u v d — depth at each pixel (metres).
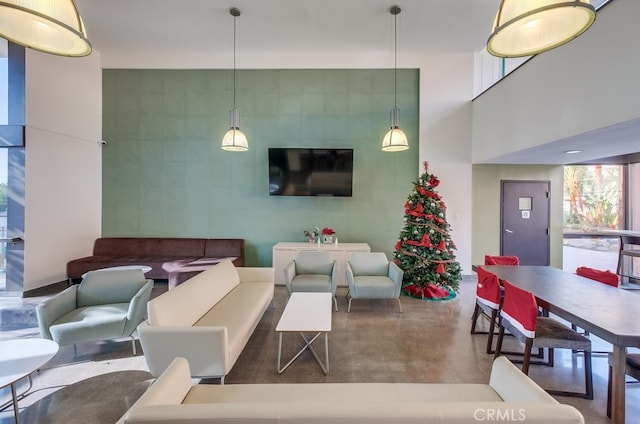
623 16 2.51
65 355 2.81
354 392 1.66
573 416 1.07
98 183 5.50
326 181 5.31
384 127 5.48
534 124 3.71
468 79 5.36
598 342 3.12
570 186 5.91
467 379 2.42
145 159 5.57
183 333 2.04
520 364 2.65
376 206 5.52
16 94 4.19
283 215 5.55
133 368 2.59
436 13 4.24
